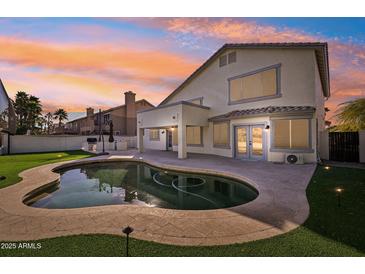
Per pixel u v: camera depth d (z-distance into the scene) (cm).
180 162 1147
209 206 602
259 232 334
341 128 603
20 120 3956
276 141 1111
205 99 1602
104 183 883
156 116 1539
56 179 795
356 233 323
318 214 402
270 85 1177
